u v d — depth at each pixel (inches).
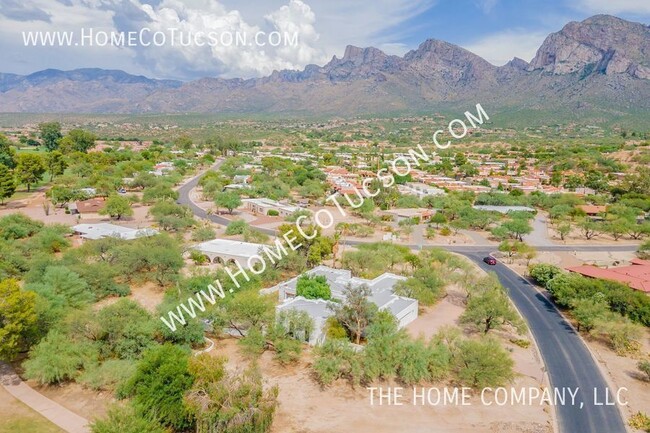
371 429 1546.5
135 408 1444.4
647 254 3858.3
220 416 1411.2
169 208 4480.8
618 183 7121.1
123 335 1899.6
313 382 1829.5
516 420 1621.6
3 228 3629.4
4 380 1776.6
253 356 1985.7
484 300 2354.8
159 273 2866.6
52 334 1803.6
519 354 2128.4
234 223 4192.9
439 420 1610.5
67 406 1614.2
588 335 2341.3
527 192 6628.9
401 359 1814.7
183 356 1632.6
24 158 6043.3
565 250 4106.8
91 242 3120.1
